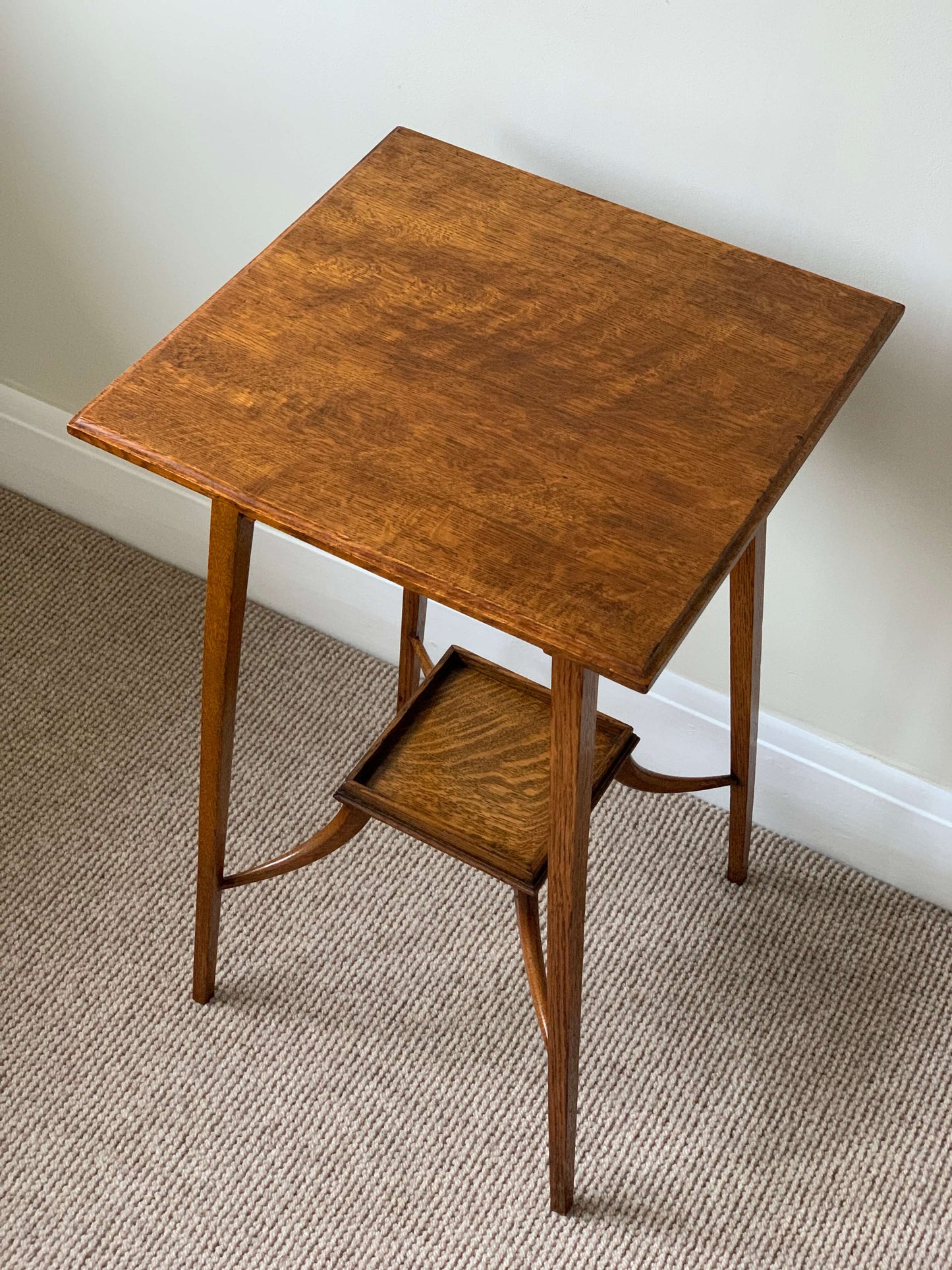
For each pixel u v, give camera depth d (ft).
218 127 4.76
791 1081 4.83
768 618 4.98
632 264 3.68
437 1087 4.77
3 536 6.31
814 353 3.51
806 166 3.88
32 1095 4.68
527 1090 4.78
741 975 5.10
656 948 5.16
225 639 3.75
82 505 6.33
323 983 5.01
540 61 4.05
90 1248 4.38
